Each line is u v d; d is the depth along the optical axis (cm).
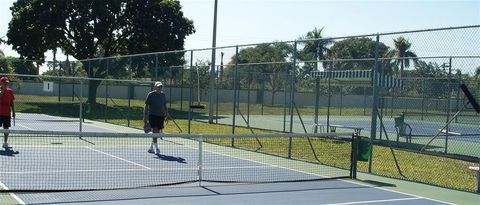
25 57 3962
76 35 3941
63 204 774
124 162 1237
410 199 924
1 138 1612
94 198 825
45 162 1181
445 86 1800
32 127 2142
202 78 2580
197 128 2217
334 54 1688
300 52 1809
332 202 863
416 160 1426
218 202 830
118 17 4016
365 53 1600
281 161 1366
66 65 3331
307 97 2633
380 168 1290
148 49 4081
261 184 1016
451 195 980
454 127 2497
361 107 2962
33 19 3834
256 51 2336
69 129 2114
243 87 2594
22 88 3475
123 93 3366
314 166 1298
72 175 1031
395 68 1555
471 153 1644
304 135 1102
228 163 1297
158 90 1446
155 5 3988
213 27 2845
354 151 1141
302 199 881
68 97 3322
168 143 1702
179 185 972
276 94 2872
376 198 918
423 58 1273
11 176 991
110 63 2769
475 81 1488
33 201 789
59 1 3794
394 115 2448
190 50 1930
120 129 2189
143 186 942
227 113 2798
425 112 2403
